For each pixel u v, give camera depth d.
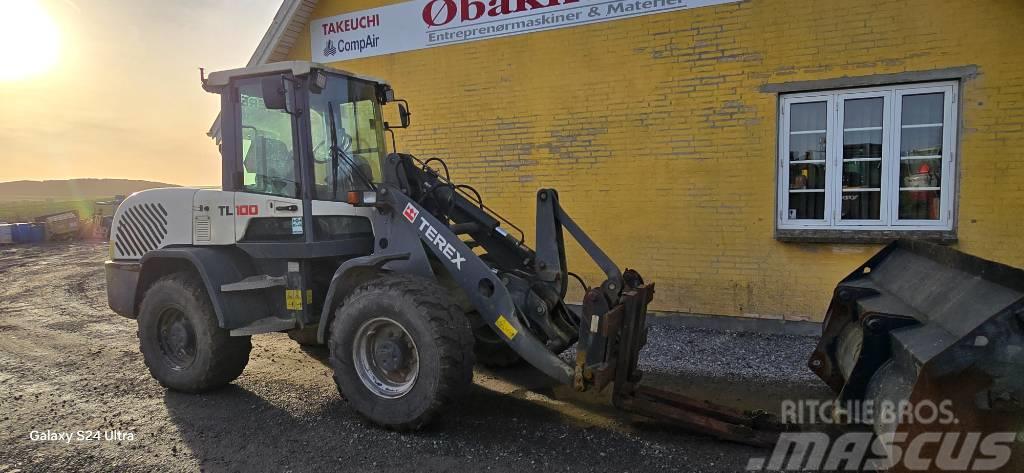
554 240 4.66
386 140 5.74
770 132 6.50
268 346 6.61
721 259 6.81
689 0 6.74
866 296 4.17
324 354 6.26
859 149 6.26
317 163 4.86
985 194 5.80
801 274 6.48
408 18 8.38
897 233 6.06
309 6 8.92
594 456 3.76
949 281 3.40
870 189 6.25
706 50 6.71
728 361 5.74
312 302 4.94
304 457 3.81
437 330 3.93
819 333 6.45
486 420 4.37
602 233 7.37
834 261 6.34
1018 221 5.71
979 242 5.85
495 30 7.81
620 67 7.14
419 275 4.49
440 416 4.20
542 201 4.69
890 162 6.15
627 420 4.35
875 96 6.15
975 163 5.82
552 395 4.90
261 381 5.38
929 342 2.99
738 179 6.67
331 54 8.98
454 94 8.14
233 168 5.08
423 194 4.87
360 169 5.22
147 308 5.18
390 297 4.06
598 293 3.80
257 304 5.01
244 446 3.99
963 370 2.74
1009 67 5.65
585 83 7.34
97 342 6.95
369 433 4.16
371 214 4.91
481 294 4.25
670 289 7.06
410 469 3.62
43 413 4.65
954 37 5.79
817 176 6.43
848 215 6.35
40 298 10.23
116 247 5.76
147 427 4.34
